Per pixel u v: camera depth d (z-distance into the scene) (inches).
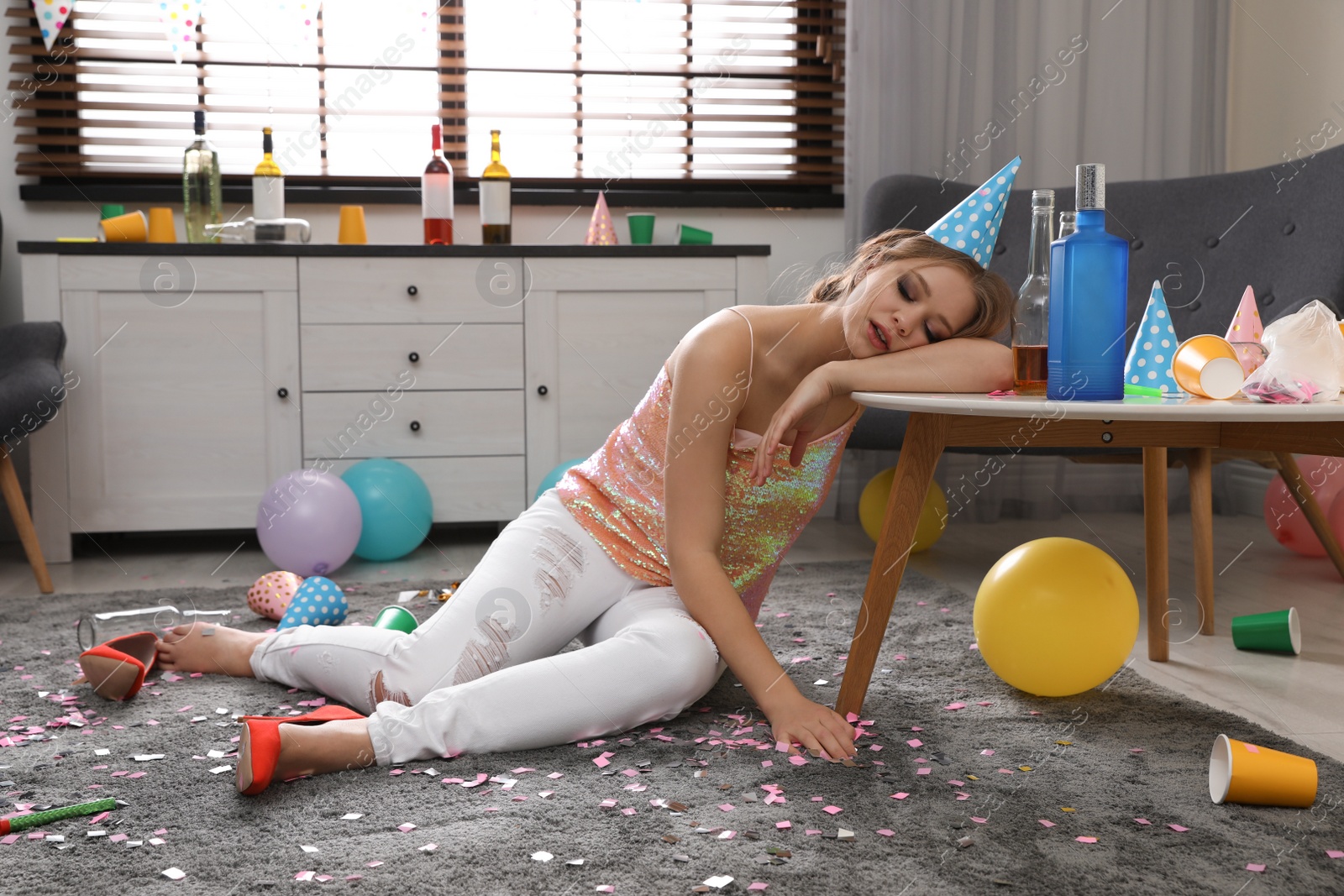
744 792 42.2
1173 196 97.3
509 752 46.7
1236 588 84.1
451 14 119.3
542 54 121.6
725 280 106.1
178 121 116.1
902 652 64.4
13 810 40.7
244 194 114.9
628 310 105.0
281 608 73.6
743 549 53.9
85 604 80.0
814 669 61.1
